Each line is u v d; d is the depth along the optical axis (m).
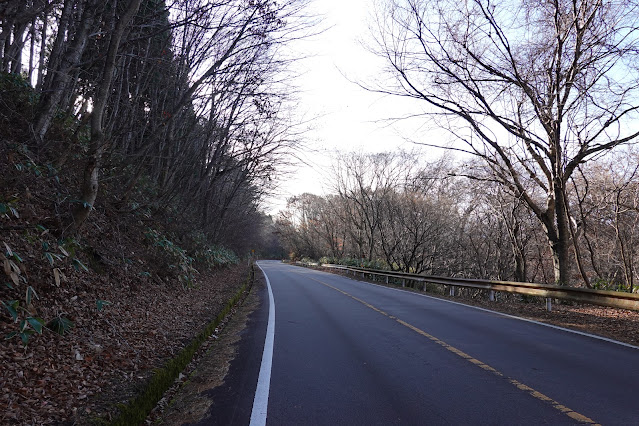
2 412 3.36
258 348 6.91
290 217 72.44
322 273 35.00
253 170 21.02
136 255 10.59
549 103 12.40
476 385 4.89
